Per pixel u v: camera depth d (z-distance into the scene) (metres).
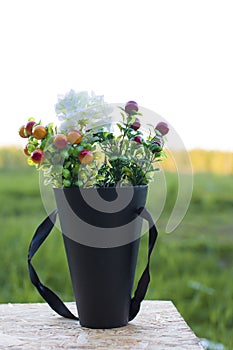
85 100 1.17
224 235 2.56
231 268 2.48
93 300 1.18
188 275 2.44
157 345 1.08
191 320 2.33
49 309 1.36
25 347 1.08
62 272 2.34
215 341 2.22
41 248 2.38
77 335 1.15
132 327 1.20
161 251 2.45
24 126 1.18
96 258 1.15
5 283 2.33
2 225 2.46
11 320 1.27
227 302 2.37
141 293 1.20
